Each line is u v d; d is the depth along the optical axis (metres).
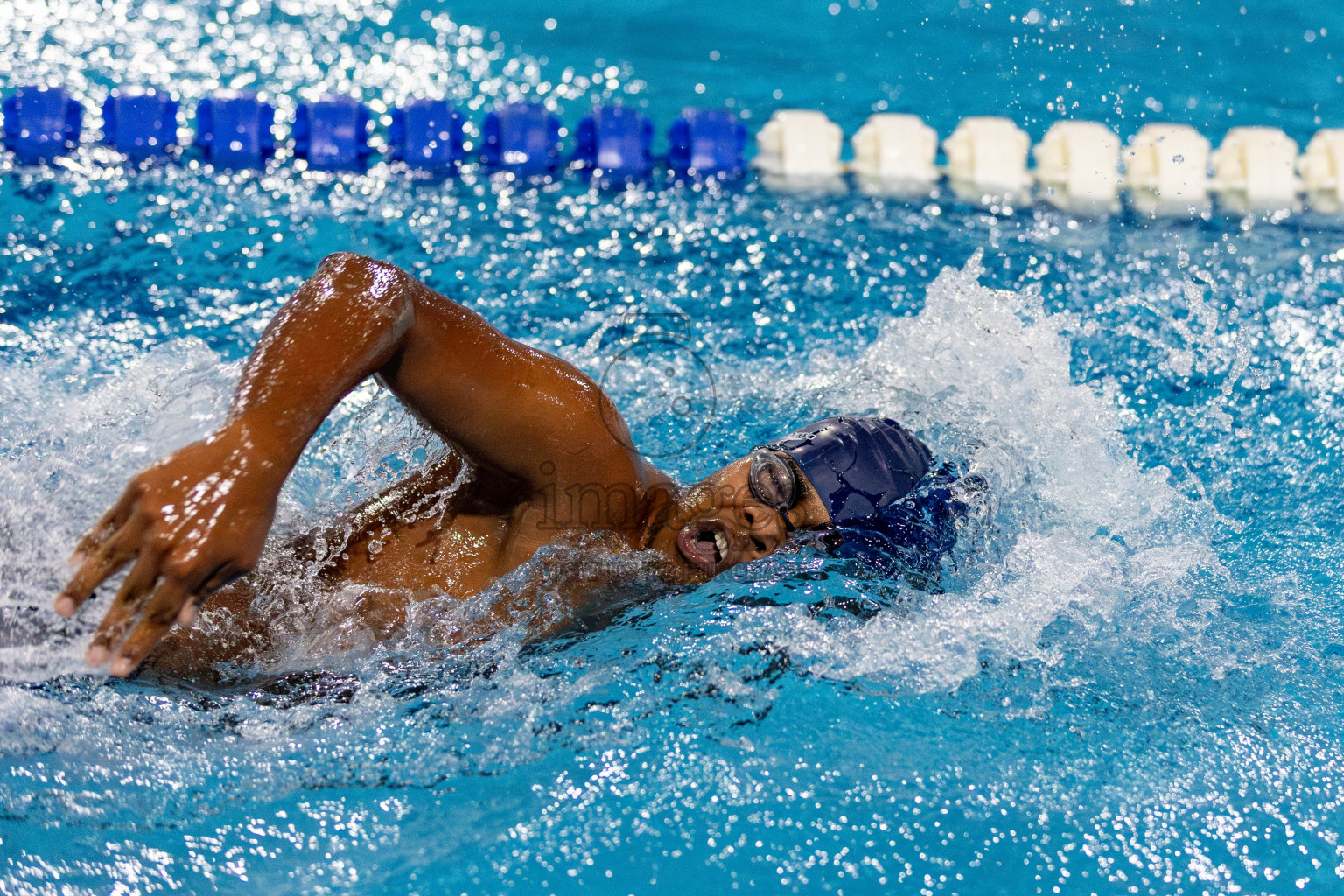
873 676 5.85
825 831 5.11
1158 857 5.12
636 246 11.43
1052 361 8.42
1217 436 8.81
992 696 5.83
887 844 5.07
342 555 5.79
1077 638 6.19
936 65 16.95
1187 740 5.66
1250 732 5.72
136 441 5.89
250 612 5.58
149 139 12.59
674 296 10.45
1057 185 13.66
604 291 10.43
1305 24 18.16
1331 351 10.07
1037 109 15.51
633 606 6.00
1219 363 9.87
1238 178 13.88
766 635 5.93
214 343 8.76
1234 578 6.96
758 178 13.45
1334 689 6.06
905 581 6.20
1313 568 7.16
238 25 16.44
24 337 8.58
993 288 11.00
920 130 14.20
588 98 15.41
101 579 3.95
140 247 10.35
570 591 5.77
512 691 5.61
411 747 5.36
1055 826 5.19
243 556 4.06
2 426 7.10
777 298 10.55
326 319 4.58
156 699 5.37
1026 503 7.05
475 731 5.45
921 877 4.95
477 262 10.77
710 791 5.28
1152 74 16.58
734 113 15.15
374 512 5.91
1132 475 7.71
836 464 6.22
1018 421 7.77
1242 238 12.36
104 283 9.62
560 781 5.28
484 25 17.58
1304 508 7.88
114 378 7.87
